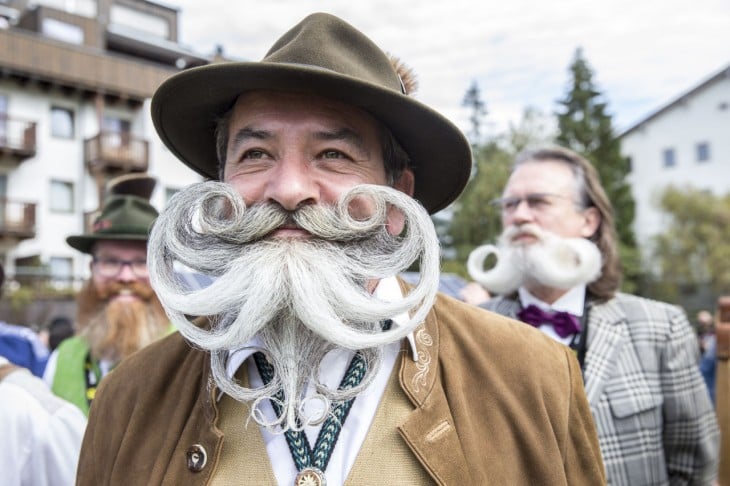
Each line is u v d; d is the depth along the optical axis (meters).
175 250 1.08
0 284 2.73
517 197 2.28
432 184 1.45
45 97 18.19
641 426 1.88
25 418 1.62
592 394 1.90
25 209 17.14
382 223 1.09
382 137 1.23
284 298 1.00
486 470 1.07
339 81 1.05
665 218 25.11
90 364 2.65
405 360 1.11
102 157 17.89
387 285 1.22
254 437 1.09
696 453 1.95
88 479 1.26
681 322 2.05
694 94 32.16
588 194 2.26
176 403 1.20
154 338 2.70
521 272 2.24
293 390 1.01
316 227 1.04
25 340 4.22
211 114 1.33
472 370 1.16
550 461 1.10
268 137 1.10
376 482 1.01
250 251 1.03
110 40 22.59
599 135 29.22
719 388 2.17
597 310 2.10
